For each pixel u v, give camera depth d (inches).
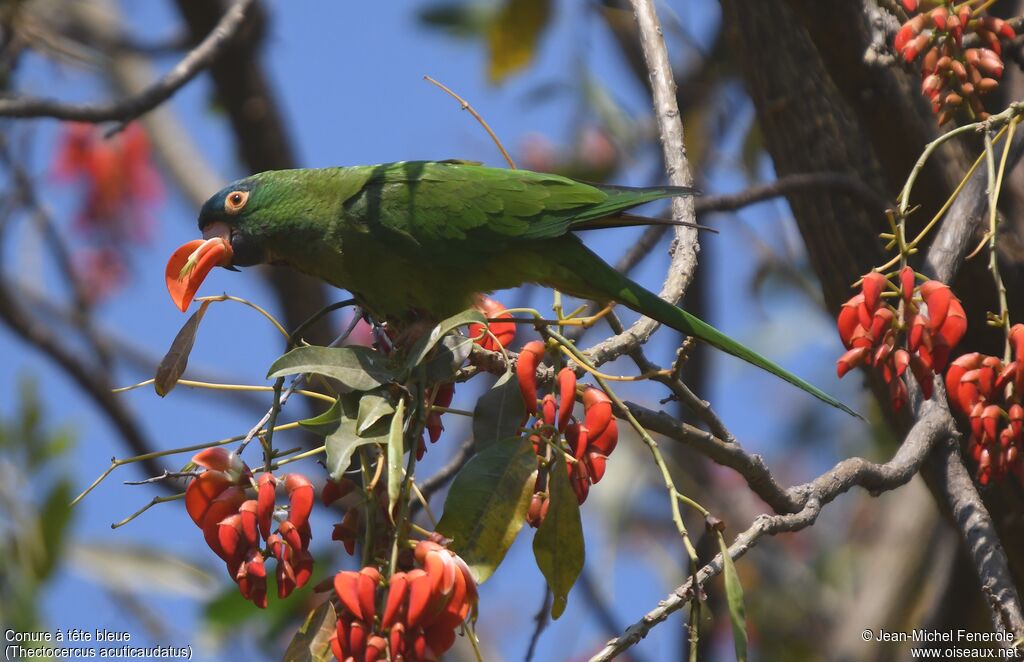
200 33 546.0
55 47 480.4
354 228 352.2
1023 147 321.1
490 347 293.9
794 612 593.0
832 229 391.5
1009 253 354.3
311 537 240.8
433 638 224.4
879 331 254.5
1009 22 299.6
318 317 284.5
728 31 413.4
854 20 318.7
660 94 344.5
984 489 351.3
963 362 259.1
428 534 234.8
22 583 397.4
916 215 354.9
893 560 551.8
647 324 301.4
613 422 249.8
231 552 235.8
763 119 409.7
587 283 346.6
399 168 357.1
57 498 414.6
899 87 330.0
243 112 557.3
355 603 220.8
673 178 336.2
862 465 272.7
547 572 240.8
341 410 248.1
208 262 274.1
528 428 252.5
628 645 229.8
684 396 265.3
